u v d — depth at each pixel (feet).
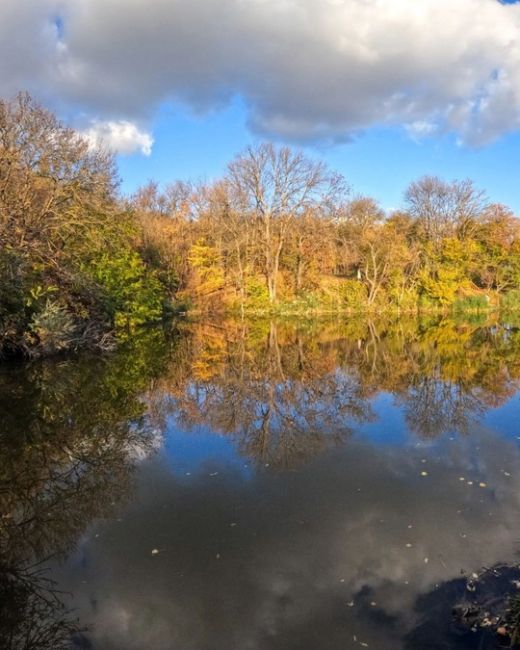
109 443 30.86
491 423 34.19
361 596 15.21
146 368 56.34
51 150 66.44
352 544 18.38
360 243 152.05
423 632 13.46
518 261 159.22
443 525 19.65
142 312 97.30
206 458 28.12
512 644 12.60
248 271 148.25
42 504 22.57
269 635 13.67
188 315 135.74
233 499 22.59
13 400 40.65
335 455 28.32
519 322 120.26
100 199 72.43
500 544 18.03
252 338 89.15
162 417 36.94
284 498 22.61
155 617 14.66
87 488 24.20
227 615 14.65
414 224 169.78
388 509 21.18
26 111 64.95
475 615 14.02
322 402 41.70
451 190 169.27
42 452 29.37
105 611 15.01
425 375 53.36
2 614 15.07
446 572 16.30
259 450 29.37
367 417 36.47
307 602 15.03
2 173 61.72
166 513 21.35
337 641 13.34
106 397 42.24
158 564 17.42
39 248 63.26
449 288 148.05
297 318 133.59
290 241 152.15
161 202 178.70
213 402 41.81
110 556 18.04
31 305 56.85
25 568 17.47
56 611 15.07
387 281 151.94
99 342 69.82
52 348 59.52
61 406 39.06
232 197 142.10
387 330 103.45
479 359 63.62
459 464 26.50
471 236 168.14
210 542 18.83
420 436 31.53
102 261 82.43
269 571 16.79
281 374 55.26
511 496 22.33
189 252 151.64
